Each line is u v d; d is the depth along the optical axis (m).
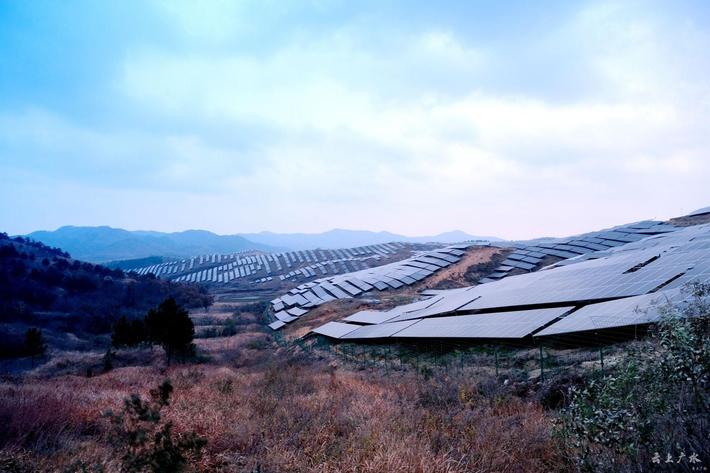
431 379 17.64
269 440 9.65
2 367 56.44
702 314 6.71
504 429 9.59
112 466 7.56
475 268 81.81
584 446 6.80
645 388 6.57
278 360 37.50
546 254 77.62
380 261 185.75
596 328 16.38
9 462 7.60
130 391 18.28
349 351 37.38
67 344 79.62
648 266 25.20
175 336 43.69
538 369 17.33
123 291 133.25
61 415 10.95
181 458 6.40
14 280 115.06
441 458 7.83
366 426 9.99
